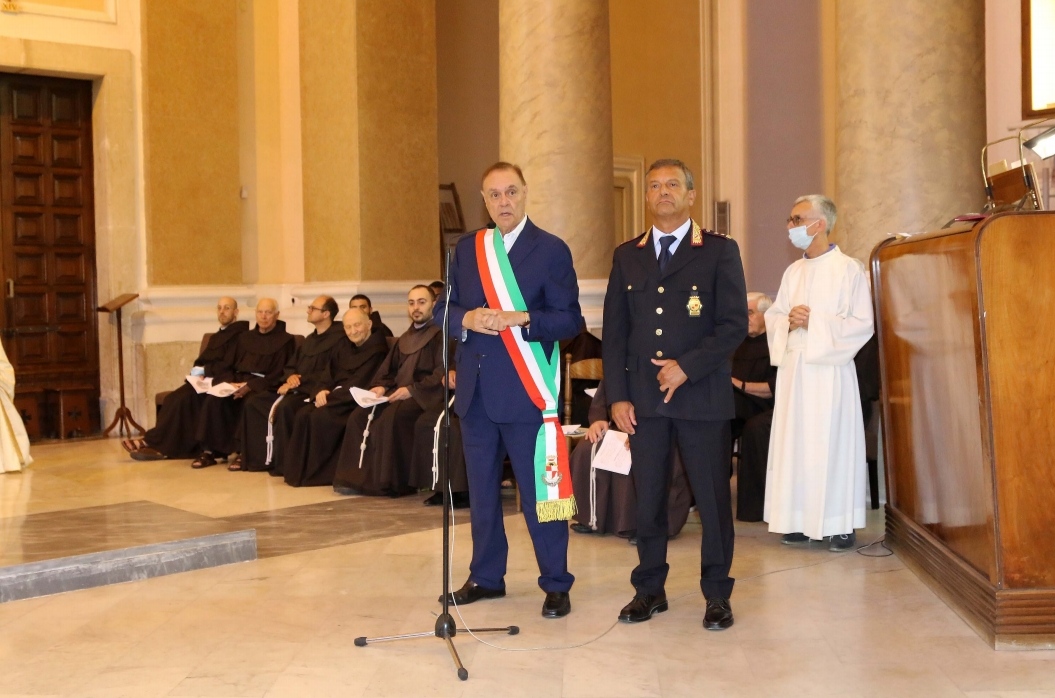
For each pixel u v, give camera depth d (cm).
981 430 370
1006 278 363
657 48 1215
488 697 332
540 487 412
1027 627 363
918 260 452
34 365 988
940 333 423
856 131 590
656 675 348
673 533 546
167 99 1005
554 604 416
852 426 513
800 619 405
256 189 1055
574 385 678
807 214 516
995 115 676
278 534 575
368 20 949
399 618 418
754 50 1055
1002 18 670
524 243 422
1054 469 362
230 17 1031
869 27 582
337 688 342
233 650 381
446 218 1102
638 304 405
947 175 574
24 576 454
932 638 379
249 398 794
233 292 1039
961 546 408
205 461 815
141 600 449
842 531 508
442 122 1122
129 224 1001
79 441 961
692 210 1199
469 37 1145
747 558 501
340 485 699
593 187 700
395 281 970
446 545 377
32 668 366
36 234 988
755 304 604
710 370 389
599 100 704
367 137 952
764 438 570
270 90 1054
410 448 678
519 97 700
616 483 547
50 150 994
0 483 735
